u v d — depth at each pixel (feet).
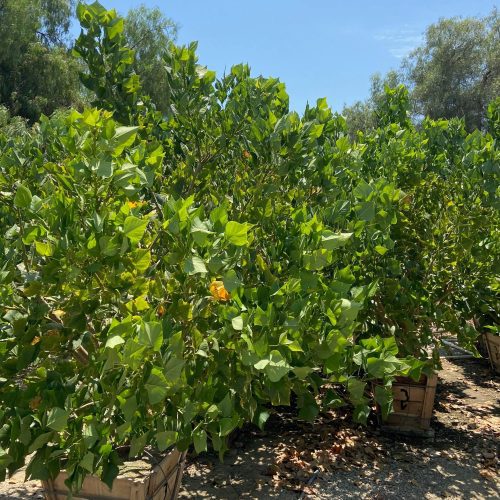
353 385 9.23
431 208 18.53
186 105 16.85
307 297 9.04
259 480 13.79
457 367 24.45
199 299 8.98
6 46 83.82
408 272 17.58
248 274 10.71
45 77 89.71
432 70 115.55
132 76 16.34
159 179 15.79
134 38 94.84
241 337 7.91
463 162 17.85
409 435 16.87
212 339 8.77
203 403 8.21
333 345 8.61
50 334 8.51
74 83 93.50
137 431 8.30
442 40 115.44
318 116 16.67
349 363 9.43
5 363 8.16
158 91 94.73
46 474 7.91
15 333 8.04
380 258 15.85
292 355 8.75
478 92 110.73
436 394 20.86
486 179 17.13
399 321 15.99
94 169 8.53
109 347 6.68
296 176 14.78
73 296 8.20
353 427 17.30
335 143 16.79
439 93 112.98
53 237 8.05
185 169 15.99
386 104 26.71
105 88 16.19
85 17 15.79
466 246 16.81
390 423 16.96
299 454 15.26
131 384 7.43
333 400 9.71
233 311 8.20
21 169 13.01
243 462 14.82
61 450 7.79
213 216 8.41
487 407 19.61
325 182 14.71
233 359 8.96
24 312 8.44
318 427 17.19
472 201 17.35
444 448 16.19
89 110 9.00
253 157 14.57
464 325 18.03
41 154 13.38
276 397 8.85
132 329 7.20
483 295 18.03
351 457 15.34
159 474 9.95
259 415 9.45
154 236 10.59
